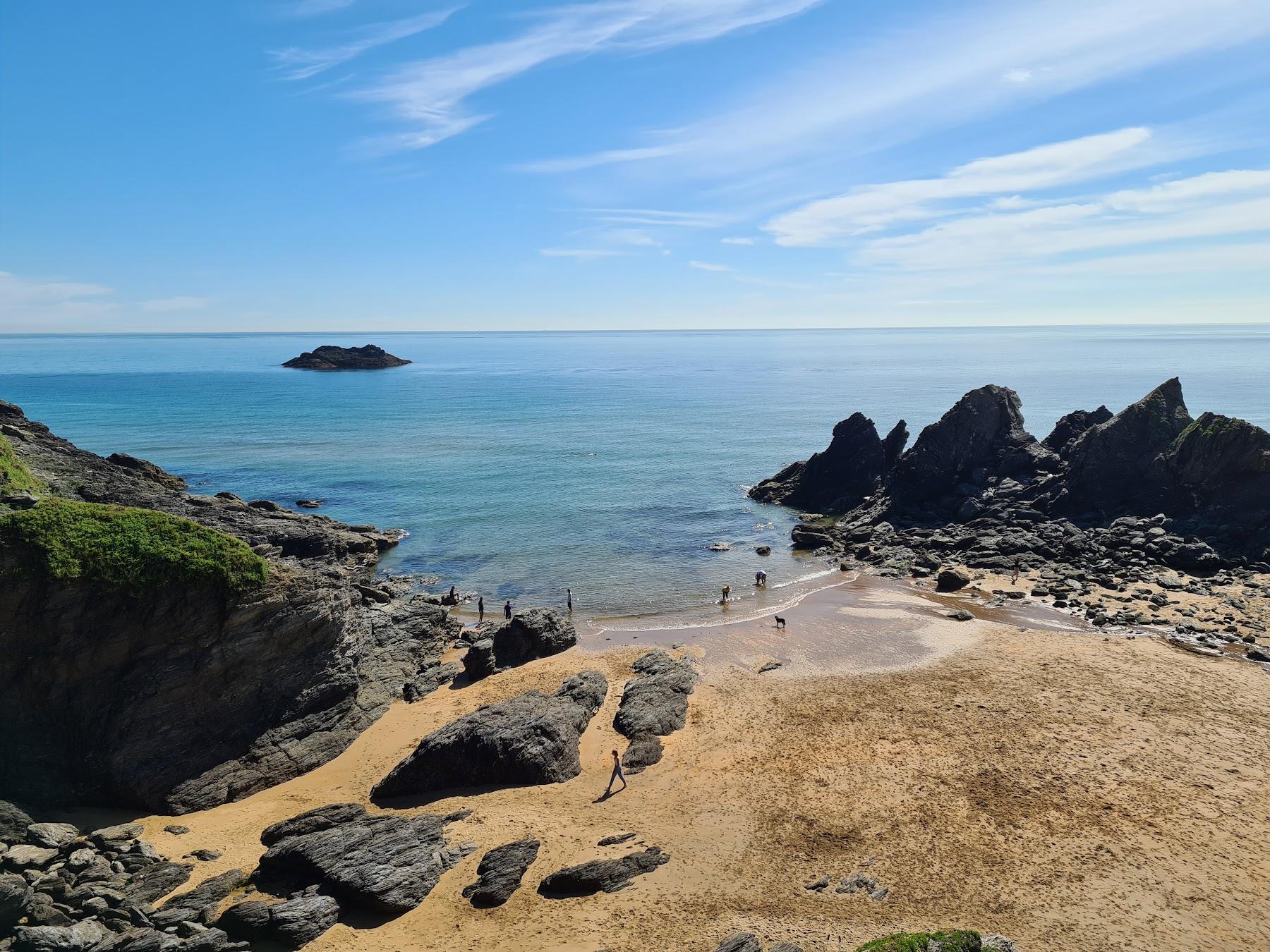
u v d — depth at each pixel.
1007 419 90.81
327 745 39.75
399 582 66.81
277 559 43.97
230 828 32.62
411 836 30.11
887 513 85.81
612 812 33.16
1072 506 79.06
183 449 128.62
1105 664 47.16
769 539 82.44
